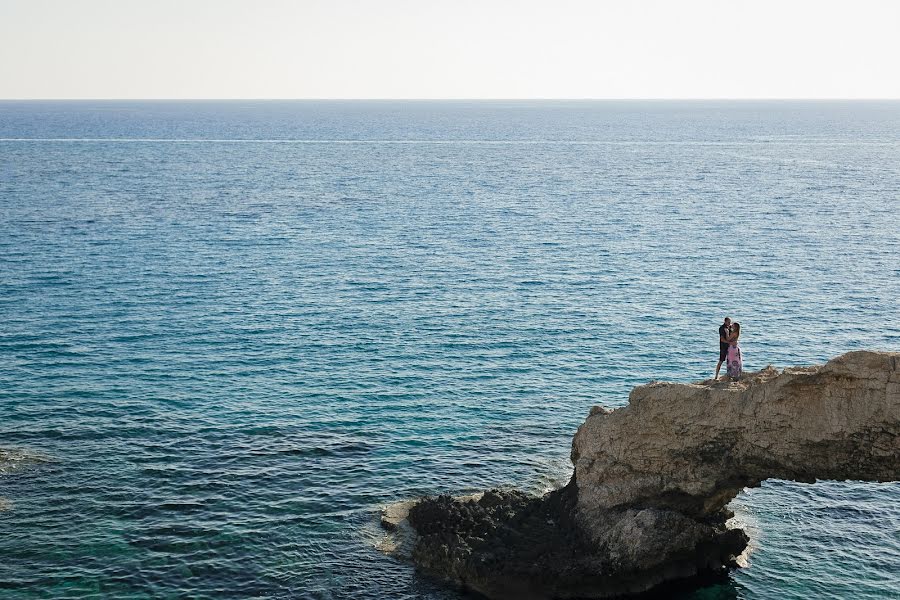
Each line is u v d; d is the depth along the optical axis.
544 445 42.03
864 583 31.48
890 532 34.75
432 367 52.38
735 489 32.03
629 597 30.55
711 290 71.00
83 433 42.16
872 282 73.56
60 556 31.84
